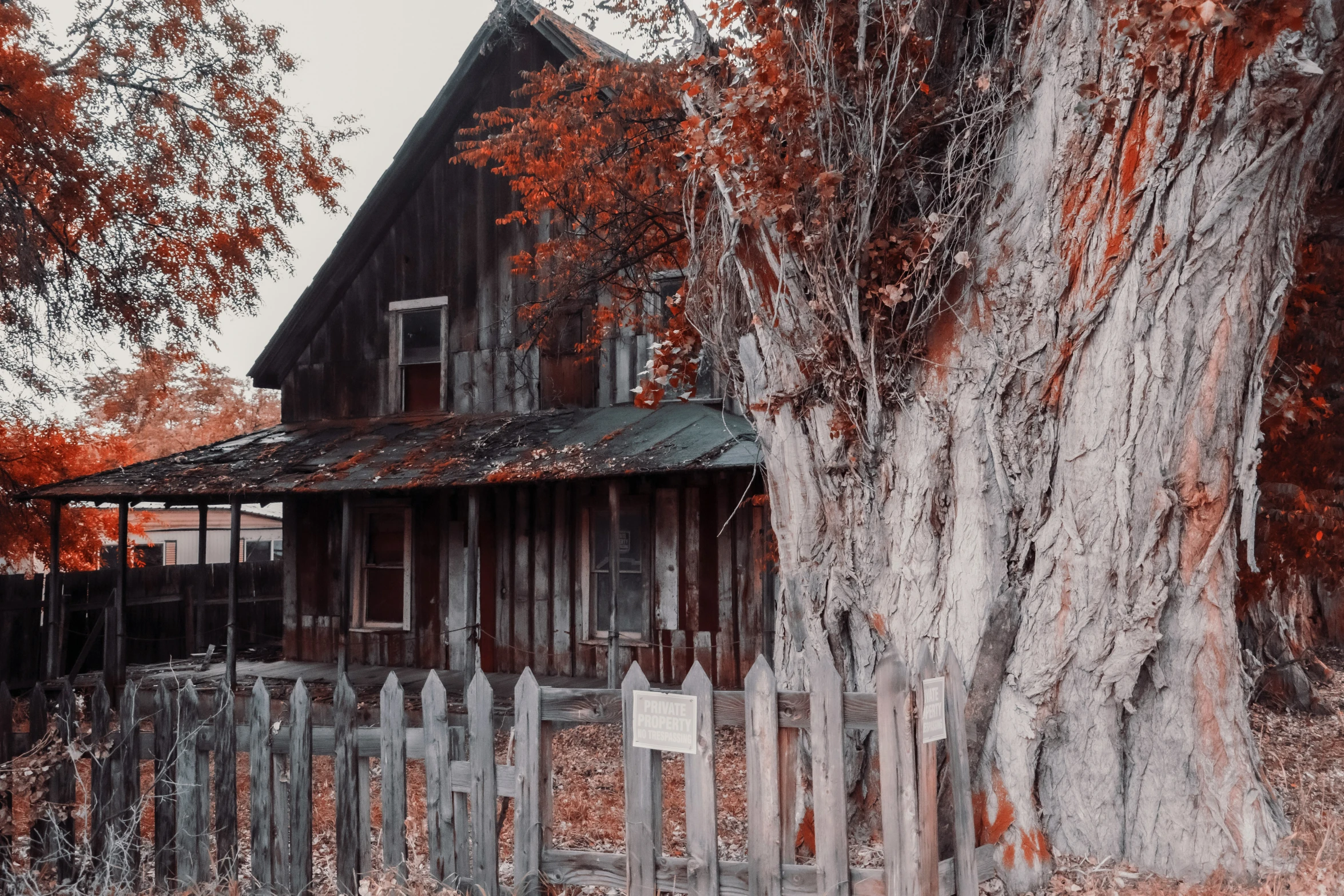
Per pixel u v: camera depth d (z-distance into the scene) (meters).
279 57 14.57
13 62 11.90
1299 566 7.90
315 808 7.17
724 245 6.07
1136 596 4.88
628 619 13.12
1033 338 5.10
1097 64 4.90
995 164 5.30
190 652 16.72
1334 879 4.50
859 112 5.44
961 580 5.23
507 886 4.89
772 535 10.32
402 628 14.61
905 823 3.94
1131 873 4.78
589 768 8.62
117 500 13.68
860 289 5.47
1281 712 9.99
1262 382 4.93
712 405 12.19
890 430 5.49
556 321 13.70
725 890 4.22
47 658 13.45
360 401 15.56
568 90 12.03
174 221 14.29
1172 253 4.74
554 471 10.94
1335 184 6.59
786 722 4.14
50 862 5.36
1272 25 4.04
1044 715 5.00
